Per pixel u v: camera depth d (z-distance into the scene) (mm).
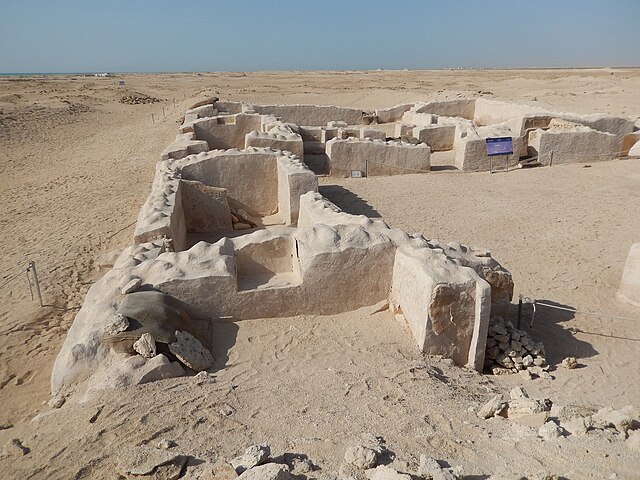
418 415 3566
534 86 36562
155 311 4402
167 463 2828
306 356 4594
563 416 3523
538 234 8820
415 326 4898
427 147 13445
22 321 5922
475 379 4539
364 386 4039
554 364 5137
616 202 10438
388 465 2750
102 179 13750
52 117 25562
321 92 37125
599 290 6832
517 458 2936
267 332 4980
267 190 10211
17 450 3193
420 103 21312
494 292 5453
